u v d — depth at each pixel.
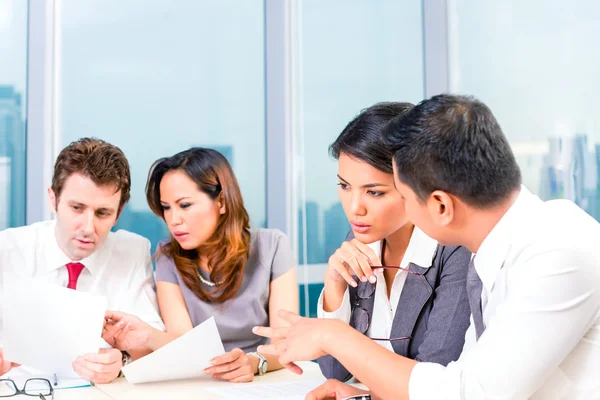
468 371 0.95
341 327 1.11
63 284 1.96
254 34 3.34
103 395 1.42
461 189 0.97
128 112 3.09
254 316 1.99
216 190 1.92
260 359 1.68
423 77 3.54
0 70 2.88
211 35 3.26
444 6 3.40
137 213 3.09
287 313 1.28
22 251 1.95
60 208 1.82
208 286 1.98
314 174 3.39
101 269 2.00
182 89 3.20
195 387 1.49
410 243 1.46
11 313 1.53
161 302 1.99
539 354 0.91
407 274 1.46
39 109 2.89
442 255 1.43
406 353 1.45
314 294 3.35
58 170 1.82
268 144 3.33
